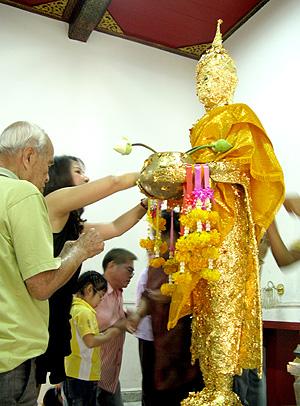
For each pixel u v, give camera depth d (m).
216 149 1.56
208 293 1.54
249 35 4.24
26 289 1.38
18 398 1.36
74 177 2.14
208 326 1.53
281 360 2.63
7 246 1.36
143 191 1.61
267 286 3.53
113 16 4.33
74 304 2.24
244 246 1.57
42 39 4.31
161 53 4.82
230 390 1.49
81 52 4.46
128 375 3.74
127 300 3.98
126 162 4.44
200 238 1.41
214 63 1.77
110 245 4.12
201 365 1.54
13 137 1.55
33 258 1.34
